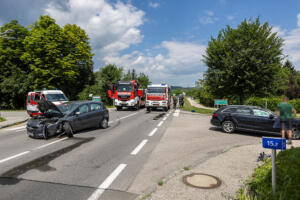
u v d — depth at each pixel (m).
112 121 13.19
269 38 18.89
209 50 20.48
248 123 9.04
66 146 6.76
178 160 5.33
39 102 8.23
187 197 3.31
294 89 34.78
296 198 3.23
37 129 7.67
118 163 5.08
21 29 29.34
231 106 9.80
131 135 8.66
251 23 19.94
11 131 9.95
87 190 3.62
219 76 19.81
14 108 30.84
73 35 29.84
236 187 3.68
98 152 6.06
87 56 32.12
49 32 26.78
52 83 28.67
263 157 5.12
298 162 4.80
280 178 3.93
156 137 8.28
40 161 5.21
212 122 10.00
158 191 3.51
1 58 28.53
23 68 31.36
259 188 3.54
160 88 20.30
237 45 18.95
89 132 9.34
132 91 20.64
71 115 8.45
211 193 3.45
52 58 27.22
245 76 18.20
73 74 28.34
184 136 8.55
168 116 16.36
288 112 7.09
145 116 16.19
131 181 4.01
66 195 3.43
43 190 3.61
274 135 9.09
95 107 9.97
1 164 5.00
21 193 3.50
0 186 3.77
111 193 3.51
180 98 27.08
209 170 4.52
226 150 6.19
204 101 41.84
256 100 21.91
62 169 4.65
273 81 18.98
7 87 28.34
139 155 5.77
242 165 4.85
